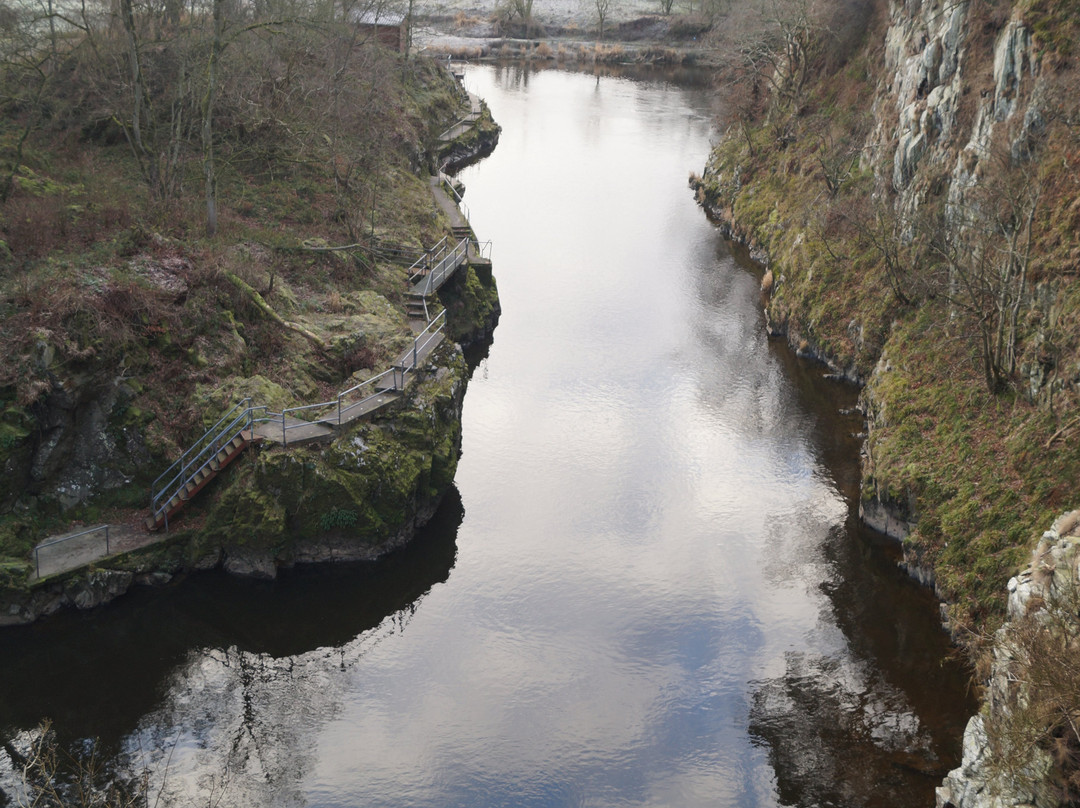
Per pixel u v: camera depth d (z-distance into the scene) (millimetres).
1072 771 23047
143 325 38875
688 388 54438
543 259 73250
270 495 37031
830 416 51250
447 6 175625
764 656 34875
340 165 61062
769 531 42062
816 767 30250
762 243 73250
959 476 38625
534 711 32375
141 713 31500
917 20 61000
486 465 46719
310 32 62000
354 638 35344
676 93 131625
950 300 42844
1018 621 26391
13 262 39438
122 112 54469
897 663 34406
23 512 35844
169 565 36531
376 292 49781
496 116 115500
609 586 38531
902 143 56688
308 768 29766
